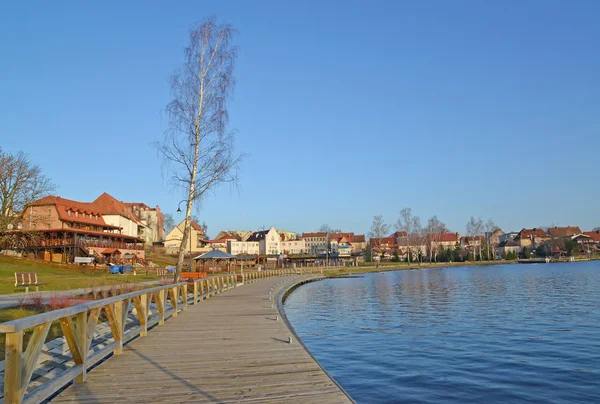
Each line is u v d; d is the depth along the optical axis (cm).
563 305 2617
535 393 1009
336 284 5194
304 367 788
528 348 1454
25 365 480
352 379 1139
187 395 629
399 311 2528
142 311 1100
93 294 1727
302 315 2425
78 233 5984
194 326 1279
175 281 2384
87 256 5819
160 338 1080
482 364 1263
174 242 10531
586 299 2923
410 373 1185
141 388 660
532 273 6750
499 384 1078
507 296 3256
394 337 1698
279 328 1241
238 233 15312
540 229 15612
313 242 16000
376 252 12306
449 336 1689
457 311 2455
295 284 4419
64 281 3125
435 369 1221
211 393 638
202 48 2486
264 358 859
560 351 1404
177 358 858
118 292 1772
